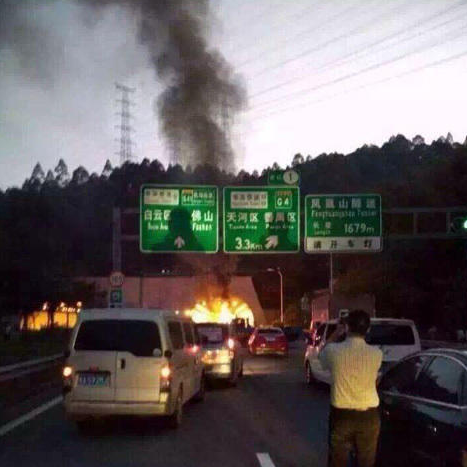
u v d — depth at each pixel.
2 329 53.81
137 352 15.32
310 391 24.41
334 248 33.69
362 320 8.75
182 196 33.88
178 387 16.23
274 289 103.62
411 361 10.05
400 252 56.50
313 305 53.75
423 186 57.38
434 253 55.53
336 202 33.84
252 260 103.62
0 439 14.87
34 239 65.31
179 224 33.75
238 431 15.88
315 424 16.94
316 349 25.39
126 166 91.38
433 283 53.59
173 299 65.00
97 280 72.88
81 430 15.91
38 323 66.94
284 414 18.66
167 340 15.50
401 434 9.50
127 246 88.69
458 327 49.12
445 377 8.97
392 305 56.19
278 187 33.91
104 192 94.50
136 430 15.91
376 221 33.72
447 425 8.37
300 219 34.44
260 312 76.94
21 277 59.41
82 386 15.27
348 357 8.64
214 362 24.72
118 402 15.20
